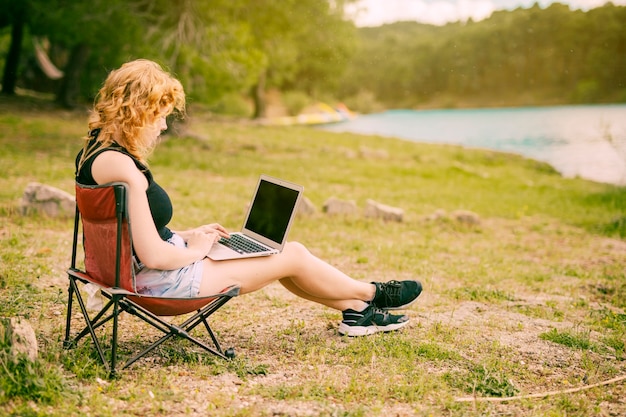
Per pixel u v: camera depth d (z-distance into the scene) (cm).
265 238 383
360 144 2548
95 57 1842
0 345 308
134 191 314
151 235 320
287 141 2400
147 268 335
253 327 440
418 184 1500
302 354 388
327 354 388
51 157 1336
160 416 298
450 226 951
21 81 3662
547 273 679
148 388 323
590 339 451
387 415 312
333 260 681
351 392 333
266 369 359
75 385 316
